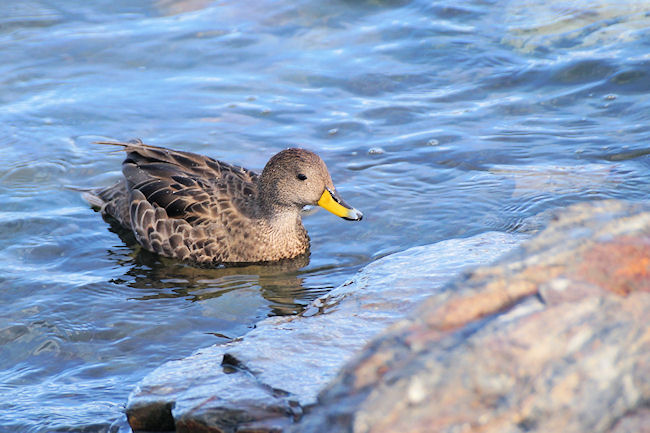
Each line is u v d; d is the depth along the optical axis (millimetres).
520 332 3996
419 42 17766
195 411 6199
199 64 17547
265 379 6695
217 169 13133
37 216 12844
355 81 16672
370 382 4004
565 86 15734
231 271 11664
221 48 18031
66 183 13938
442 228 11797
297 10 19344
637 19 17469
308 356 7188
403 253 10422
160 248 12219
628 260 4367
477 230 11617
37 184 13828
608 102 15039
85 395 8078
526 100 15508
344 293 9250
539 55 16781
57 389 8250
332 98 16172
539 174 12945
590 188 12234
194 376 7070
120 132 15289
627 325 3979
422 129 14891
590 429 3695
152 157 12906
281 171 11797
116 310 10109
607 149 13484
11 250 11812
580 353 3883
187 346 9156
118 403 7836
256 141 14898
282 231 11961
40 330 9602
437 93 16062
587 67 16094
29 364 8906
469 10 18766
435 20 18500
